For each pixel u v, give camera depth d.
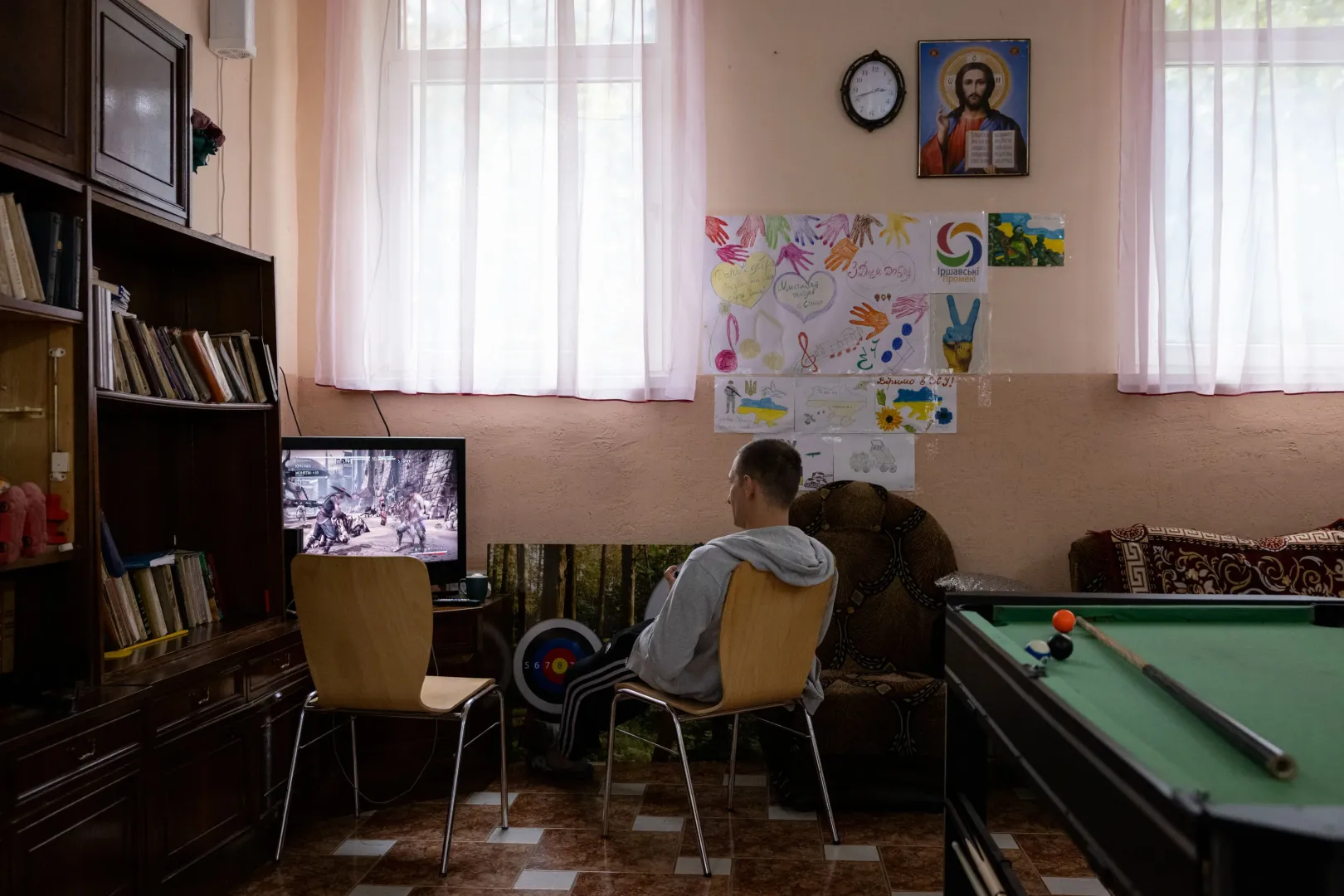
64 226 2.13
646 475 3.71
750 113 3.71
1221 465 3.58
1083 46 3.63
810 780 3.03
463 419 3.76
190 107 2.69
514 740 3.64
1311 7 3.49
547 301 3.68
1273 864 0.92
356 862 2.67
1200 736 1.33
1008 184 3.65
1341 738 1.33
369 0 3.73
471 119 3.59
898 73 3.65
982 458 3.65
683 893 2.47
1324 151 3.47
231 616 2.98
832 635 3.42
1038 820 2.97
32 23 2.06
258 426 2.97
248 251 2.87
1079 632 2.01
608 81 3.65
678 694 2.68
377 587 2.54
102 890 2.02
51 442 2.15
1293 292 3.49
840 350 3.68
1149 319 3.51
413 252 3.71
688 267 3.61
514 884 2.53
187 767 2.33
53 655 2.14
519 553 3.70
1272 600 2.12
